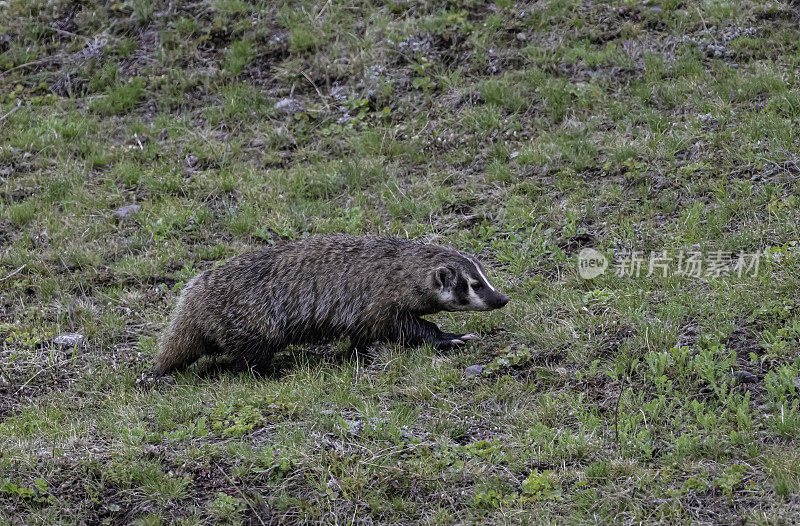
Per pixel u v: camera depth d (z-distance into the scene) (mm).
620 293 11312
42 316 12516
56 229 14602
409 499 8242
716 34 17297
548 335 10578
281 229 14398
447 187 14984
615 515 7727
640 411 8945
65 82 18781
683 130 15000
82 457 8992
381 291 10828
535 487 8078
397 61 18156
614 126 15703
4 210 15062
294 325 10961
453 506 8117
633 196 13922
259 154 16484
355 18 19359
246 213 14711
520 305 11555
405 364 10672
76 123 17391
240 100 17672
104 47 19203
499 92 16812
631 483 8023
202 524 8156
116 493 8602
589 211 13688
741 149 14070
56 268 13781
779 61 16438
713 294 11000
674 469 8117
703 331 10297
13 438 9469
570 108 16312
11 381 11062
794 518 7316
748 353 9812
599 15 18344
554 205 13992
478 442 8820
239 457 8891
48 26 19969
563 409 9289
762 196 13000
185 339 11008
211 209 15203
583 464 8445
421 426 9305
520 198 14195
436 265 10719
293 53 18609
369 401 9727
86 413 10344
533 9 18641
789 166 13555
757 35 17250
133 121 17672
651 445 8539
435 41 18375
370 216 14539
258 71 18453
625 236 12891
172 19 19766
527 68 17547
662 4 18234
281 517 8125
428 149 16109
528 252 12930
